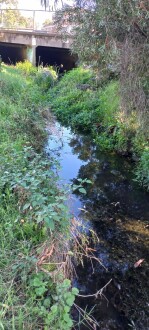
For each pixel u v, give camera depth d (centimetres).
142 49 300
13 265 199
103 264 267
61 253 230
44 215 211
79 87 860
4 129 443
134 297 235
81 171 475
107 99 644
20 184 256
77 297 227
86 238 288
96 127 649
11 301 173
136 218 349
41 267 201
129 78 319
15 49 1457
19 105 586
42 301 185
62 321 169
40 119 580
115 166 501
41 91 939
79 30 341
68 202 322
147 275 258
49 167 386
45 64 1376
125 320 214
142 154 459
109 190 420
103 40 322
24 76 1047
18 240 229
